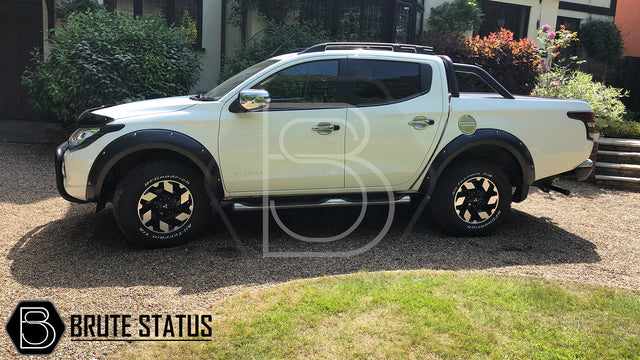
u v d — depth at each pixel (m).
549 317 3.14
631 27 16.89
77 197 4.19
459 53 9.25
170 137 4.12
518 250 4.57
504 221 5.52
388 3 10.74
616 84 15.11
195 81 8.70
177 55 8.28
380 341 2.80
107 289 3.48
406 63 4.65
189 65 8.52
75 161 4.12
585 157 4.97
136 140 4.07
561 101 4.89
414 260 4.21
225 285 3.61
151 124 4.15
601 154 8.07
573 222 5.65
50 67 7.84
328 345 2.76
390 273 3.79
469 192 4.73
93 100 7.41
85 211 5.35
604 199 6.91
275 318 3.04
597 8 14.73
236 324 2.98
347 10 10.42
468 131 4.63
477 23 12.02
